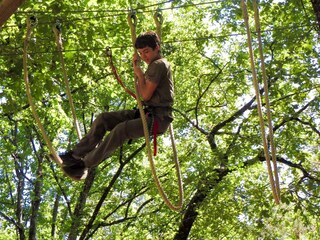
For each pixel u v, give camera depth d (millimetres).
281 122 15312
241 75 15586
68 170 7160
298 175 15523
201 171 15898
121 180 19938
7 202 21219
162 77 6777
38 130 19516
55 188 20359
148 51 6836
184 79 18875
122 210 20828
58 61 11945
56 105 14656
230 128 15578
